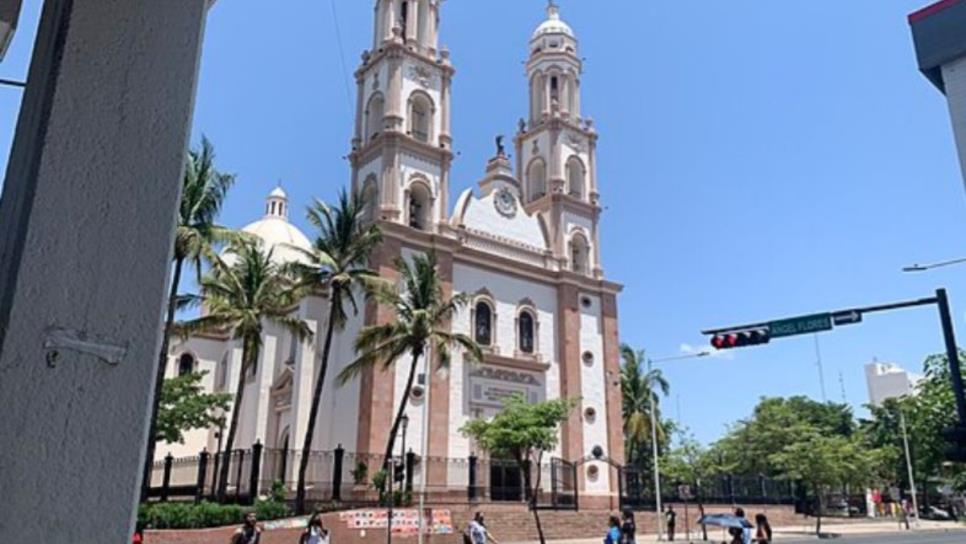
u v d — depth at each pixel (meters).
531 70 49.94
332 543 25.47
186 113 1.98
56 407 1.61
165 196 1.89
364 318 34.66
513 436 31.91
